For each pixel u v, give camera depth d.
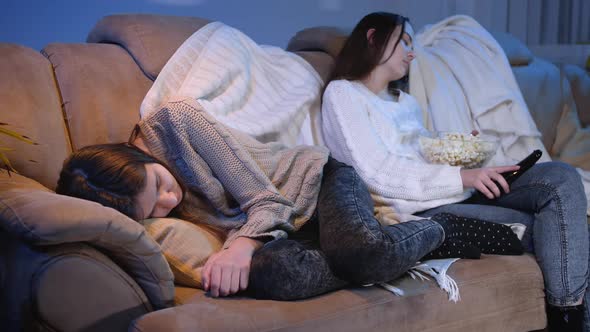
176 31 1.67
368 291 1.24
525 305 1.43
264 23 2.55
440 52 2.14
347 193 1.36
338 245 1.22
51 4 2.06
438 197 1.62
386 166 1.65
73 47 1.54
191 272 1.24
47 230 0.97
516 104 2.05
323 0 2.72
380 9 2.93
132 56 1.60
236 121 1.58
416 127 1.86
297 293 1.16
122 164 1.21
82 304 1.03
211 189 1.35
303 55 1.99
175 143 1.35
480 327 1.35
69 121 1.46
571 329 1.46
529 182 1.55
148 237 1.10
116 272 1.07
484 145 1.69
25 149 1.30
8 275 1.03
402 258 1.23
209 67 1.61
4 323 1.04
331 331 1.13
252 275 1.19
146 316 1.05
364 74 1.84
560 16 2.96
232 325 1.04
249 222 1.30
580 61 2.83
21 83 1.36
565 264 1.45
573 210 1.48
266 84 1.76
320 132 1.81
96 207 1.05
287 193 1.43
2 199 1.05
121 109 1.51
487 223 1.50
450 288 1.29
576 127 2.37
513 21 2.92
